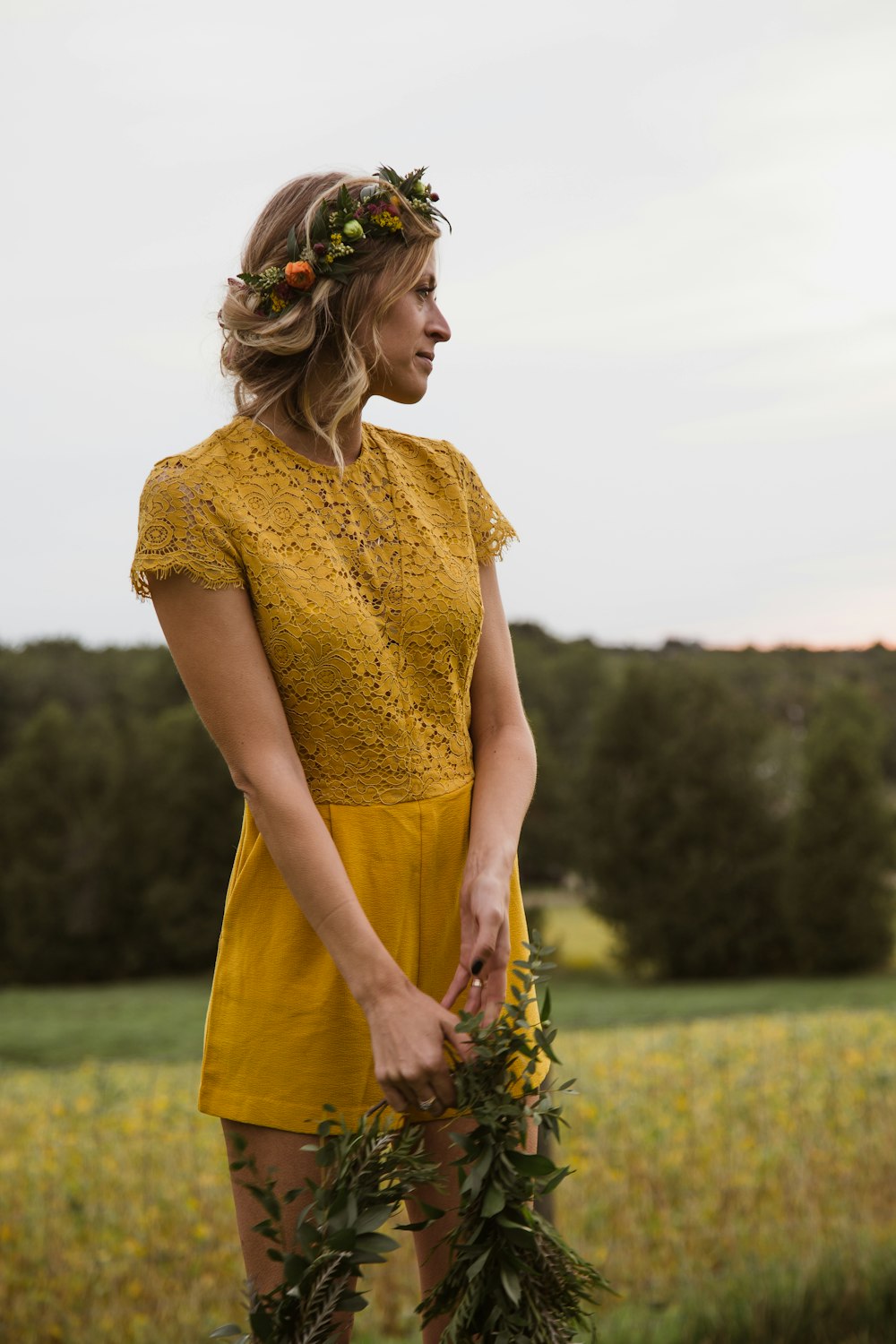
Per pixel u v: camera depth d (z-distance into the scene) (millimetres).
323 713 1525
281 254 1583
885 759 62438
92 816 50406
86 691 61250
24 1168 8211
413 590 1586
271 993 1519
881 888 45562
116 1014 38781
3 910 49688
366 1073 1520
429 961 1570
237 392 1630
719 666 72625
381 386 1628
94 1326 5703
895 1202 7355
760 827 46344
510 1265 1379
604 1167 7832
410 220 1597
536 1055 1394
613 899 46469
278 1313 1330
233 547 1504
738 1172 7859
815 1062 11273
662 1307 5766
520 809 1610
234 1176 1538
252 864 1550
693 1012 35469
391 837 1538
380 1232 1345
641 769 46656
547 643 74250
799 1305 4672
